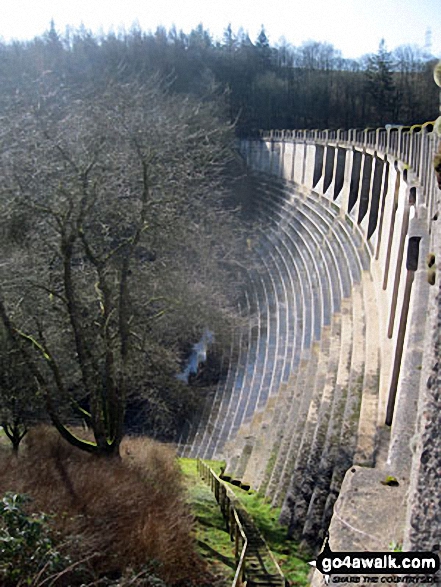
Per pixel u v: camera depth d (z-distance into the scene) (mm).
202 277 21641
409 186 14625
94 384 15555
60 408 16797
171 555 11133
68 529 10328
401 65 74438
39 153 14508
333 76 76188
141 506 12227
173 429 28641
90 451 15625
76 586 9219
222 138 45500
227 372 31344
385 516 6137
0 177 14156
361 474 7105
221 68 72688
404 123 65625
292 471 17141
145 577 10109
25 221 14688
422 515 4738
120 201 15688
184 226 16938
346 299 23484
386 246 19547
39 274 15461
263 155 55812
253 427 23938
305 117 69875
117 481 13102
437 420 4746
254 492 18516
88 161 14523
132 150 15578
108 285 16359
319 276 28703
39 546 8336
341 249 27781
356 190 31250
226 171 49156
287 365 26250
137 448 19922
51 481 12273
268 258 38562
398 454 7605
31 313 15258
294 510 14977
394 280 15555
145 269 17156
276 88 71188
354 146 30562
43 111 16281
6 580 8055
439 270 4965
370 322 18828
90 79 36000
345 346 19500
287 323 29906
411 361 9234
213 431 27000
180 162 17734
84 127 15289
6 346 14828
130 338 16844
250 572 12062
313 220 36156
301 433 18297
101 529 10836
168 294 17219
